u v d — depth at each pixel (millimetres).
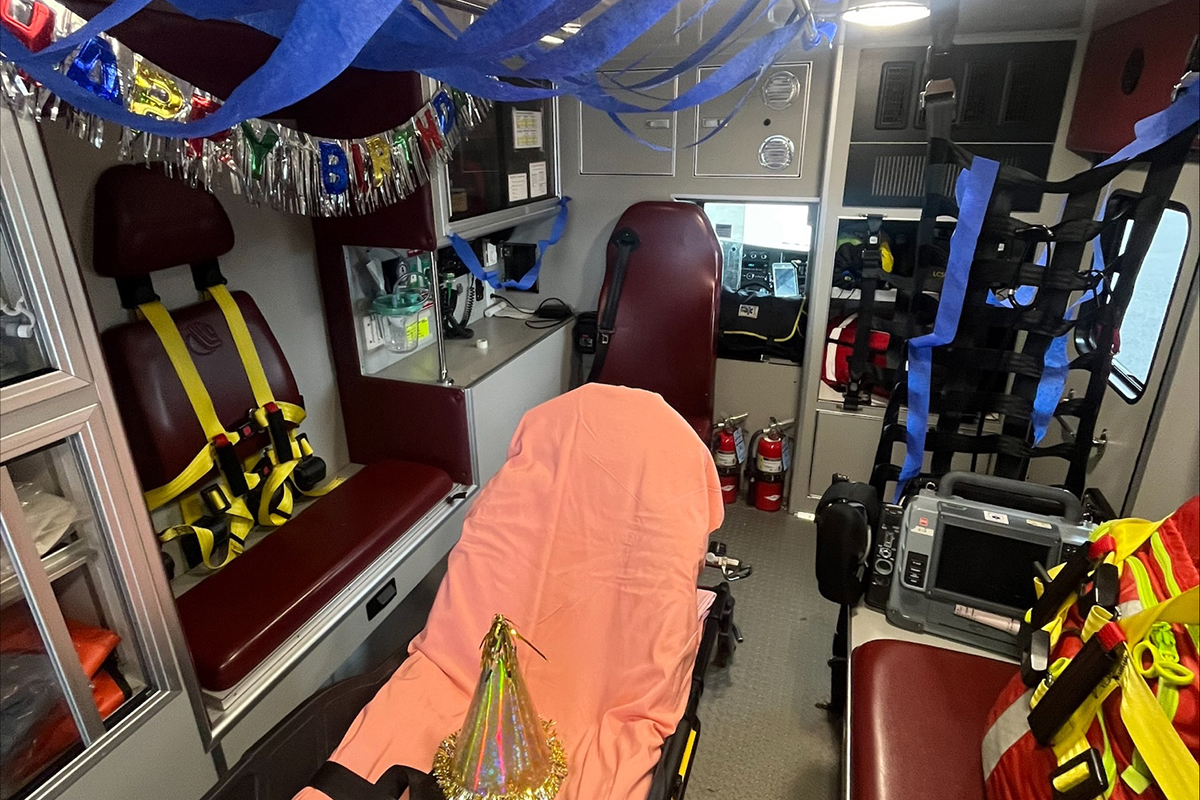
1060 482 2121
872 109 2363
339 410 2527
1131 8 1771
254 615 1636
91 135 1122
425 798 1091
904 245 2518
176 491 1757
